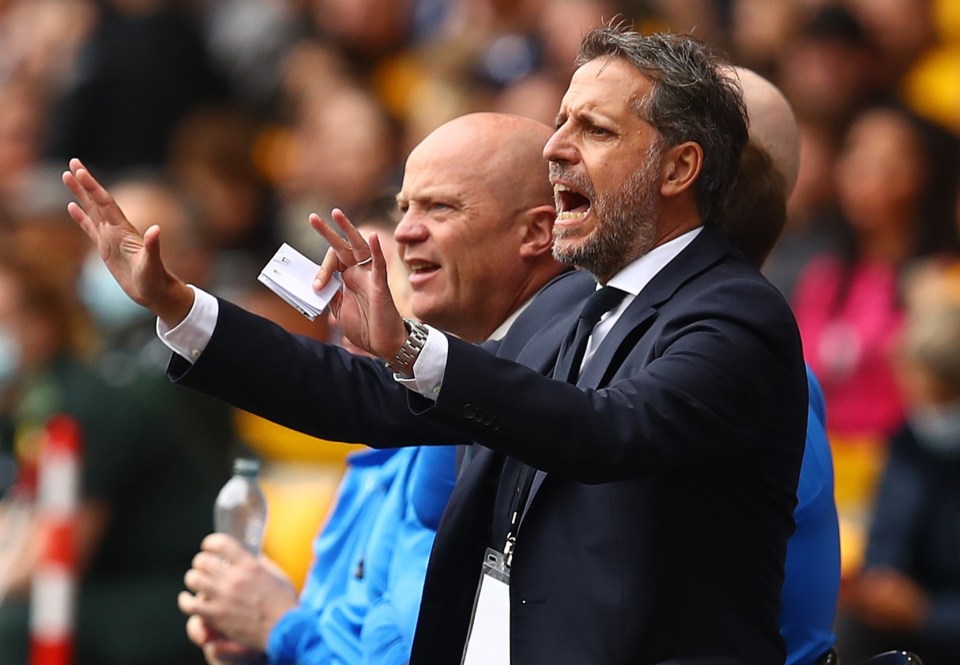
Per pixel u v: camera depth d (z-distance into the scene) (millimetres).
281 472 23891
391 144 30859
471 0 32344
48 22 37875
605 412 10141
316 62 34438
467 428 10164
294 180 31141
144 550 20828
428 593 11406
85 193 10781
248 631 14195
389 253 14047
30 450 21516
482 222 12641
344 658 13297
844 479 22938
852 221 24953
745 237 12594
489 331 12898
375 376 11617
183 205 25766
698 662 10555
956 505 19109
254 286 25156
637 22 30438
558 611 10688
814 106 26422
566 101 11227
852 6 28438
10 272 21781
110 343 21891
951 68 29469
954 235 24766
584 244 11102
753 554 10852
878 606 18969
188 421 21094
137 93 35594
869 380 23641
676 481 10680
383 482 13992
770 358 10531
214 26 36812
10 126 36875
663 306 10930
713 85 11109
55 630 20016
